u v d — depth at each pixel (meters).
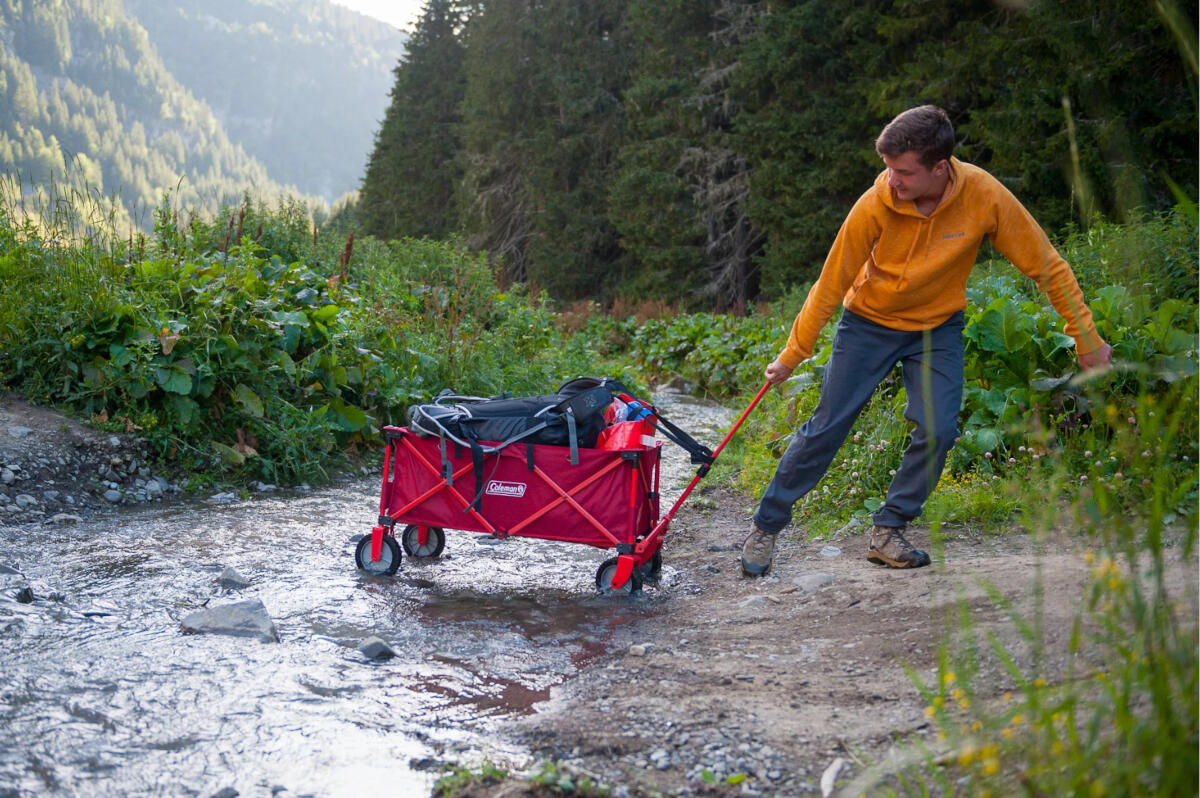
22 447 5.25
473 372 8.32
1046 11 14.07
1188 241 6.46
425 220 42.28
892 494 4.06
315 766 2.38
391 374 7.33
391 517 4.34
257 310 6.61
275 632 3.38
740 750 2.43
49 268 6.18
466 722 2.71
